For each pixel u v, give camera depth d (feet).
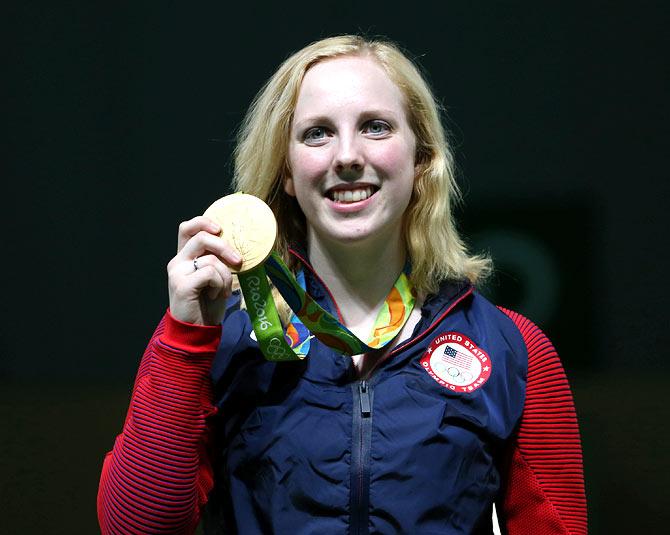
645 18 56.34
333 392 18.92
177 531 17.83
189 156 59.06
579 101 56.95
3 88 59.88
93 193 59.98
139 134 59.36
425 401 18.81
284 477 18.33
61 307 60.44
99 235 60.08
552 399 19.76
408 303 20.34
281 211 21.17
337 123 19.17
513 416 19.25
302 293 18.69
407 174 19.60
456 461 18.47
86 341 60.34
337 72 19.58
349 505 18.10
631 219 57.06
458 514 18.39
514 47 56.95
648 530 40.29
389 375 19.25
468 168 57.67
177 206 59.47
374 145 19.19
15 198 60.34
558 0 56.54
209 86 58.54
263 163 20.58
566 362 57.72
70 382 60.23
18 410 54.03
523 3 56.70
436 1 56.75
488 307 20.48
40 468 46.11
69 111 59.67
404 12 56.85
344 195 19.21
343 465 18.28
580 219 57.47
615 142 56.95
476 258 22.00
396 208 19.45
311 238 20.72
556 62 56.85
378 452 18.29
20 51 59.62
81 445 48.73
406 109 20.13
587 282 57.72
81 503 43.06
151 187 59.57
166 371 17.94
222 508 19.29
